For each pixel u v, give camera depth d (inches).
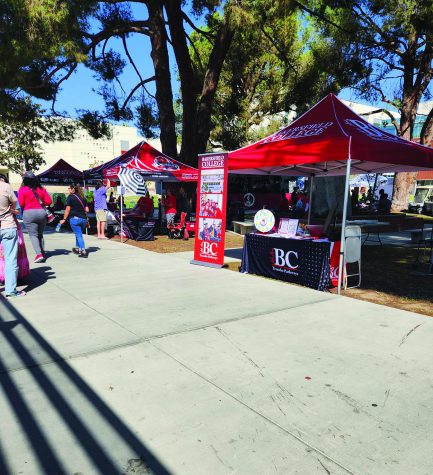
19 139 1215.6
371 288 260.5
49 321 178.1
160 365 135.0
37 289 235.3
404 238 547.5
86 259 341.4
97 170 587.5
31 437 95.3
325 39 768.3
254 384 122.5
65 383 121.8
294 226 286.4
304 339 160.9
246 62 835.4
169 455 89.4
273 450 91.5
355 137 247.6
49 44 447.8
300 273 259.8
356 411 108.1
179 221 546.3
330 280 259.3
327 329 173.3
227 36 612.7
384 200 701.3
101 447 91.9
